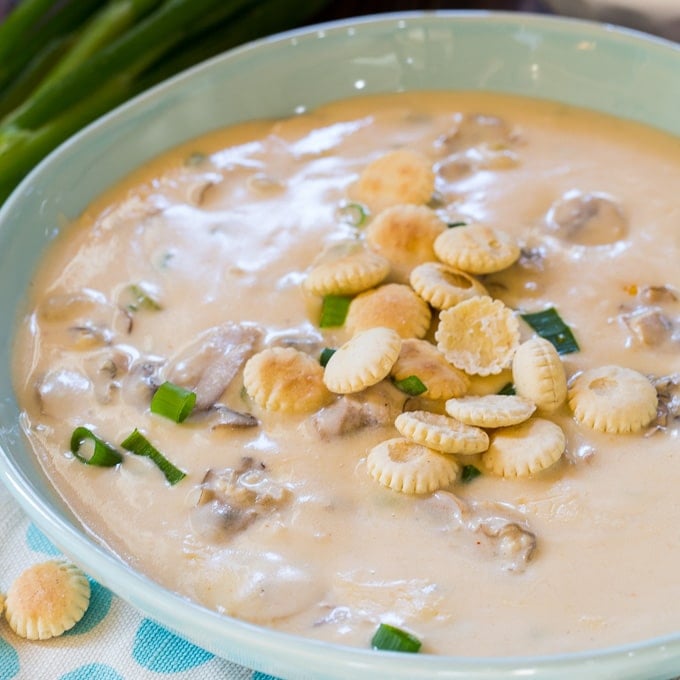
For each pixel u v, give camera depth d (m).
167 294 0.48
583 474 0.43
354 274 0.46
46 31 0.57
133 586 0.40
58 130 0.54
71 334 0.47
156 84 0.56
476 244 0.47
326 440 0.44
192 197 0.51
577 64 0.53
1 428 0.44
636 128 0.52
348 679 0.38
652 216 0.49
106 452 0.44
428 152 0.52
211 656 0.42
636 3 0.55
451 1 0.60
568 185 0.50
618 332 0.46
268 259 0.49
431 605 0.41
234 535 0.43
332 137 0.53
